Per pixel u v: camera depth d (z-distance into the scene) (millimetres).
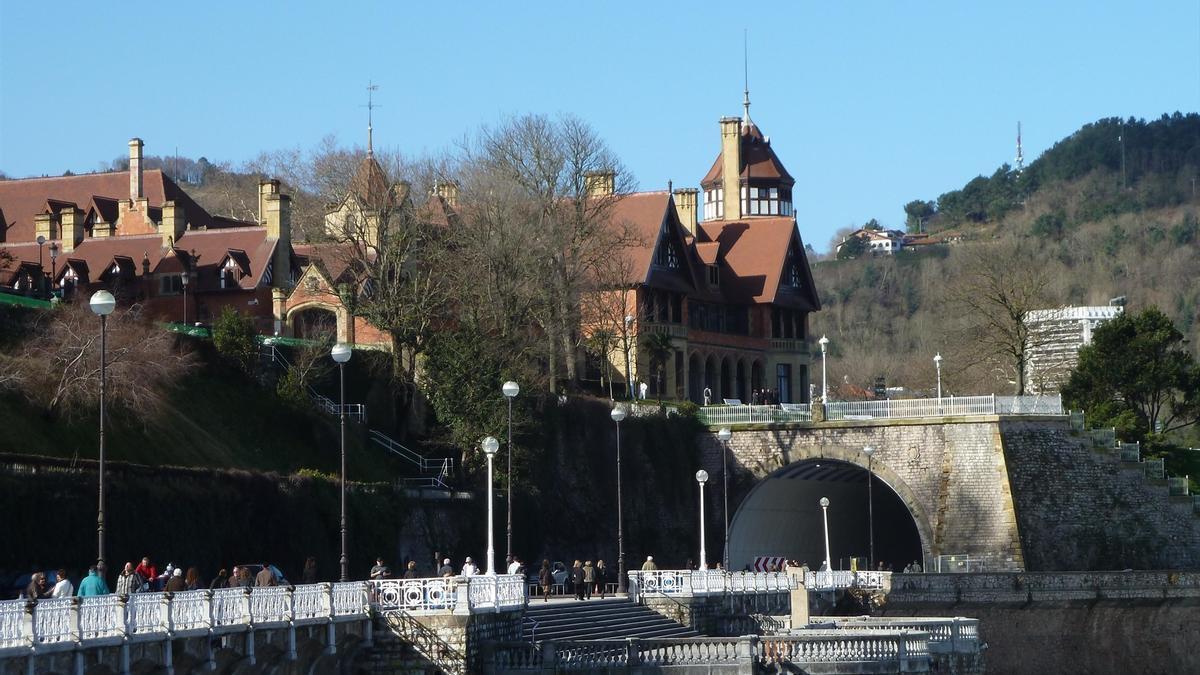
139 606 129000
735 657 180875
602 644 177750
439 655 170000
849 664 187875
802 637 187875
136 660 128000
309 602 158000
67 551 194625
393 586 172500
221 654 142250
